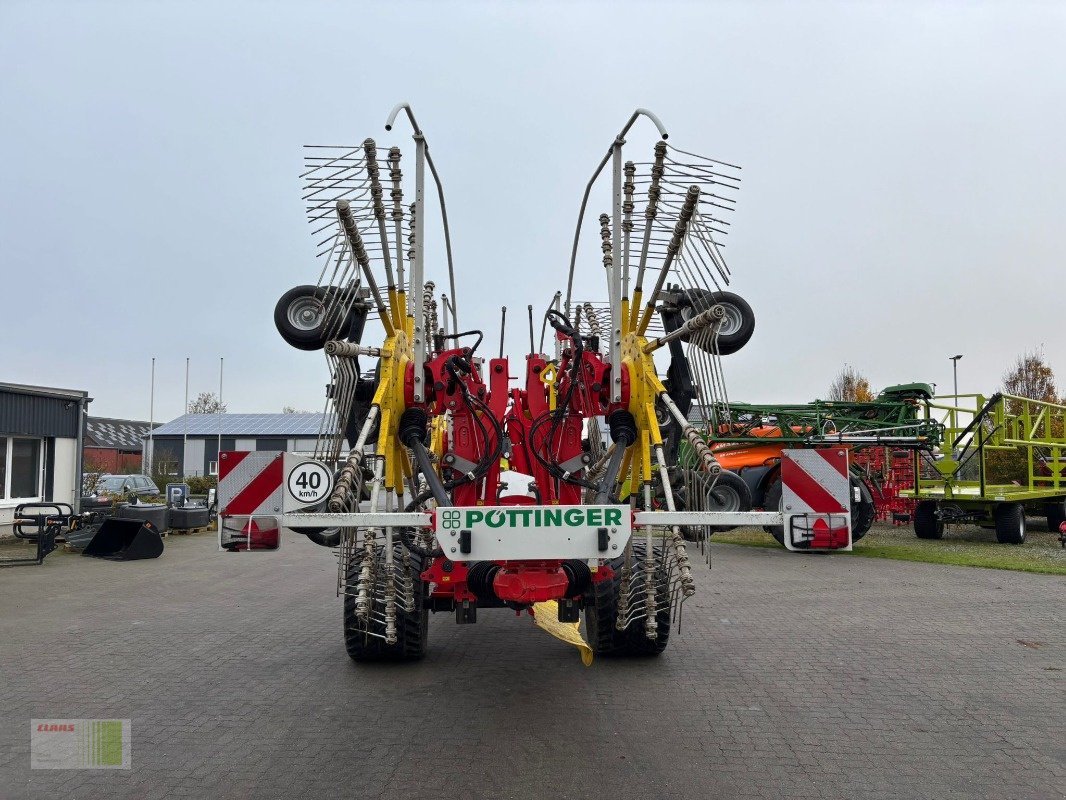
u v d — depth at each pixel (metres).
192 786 3.78
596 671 5.79
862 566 11.77
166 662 6.15
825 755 4.14
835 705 4.97
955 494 14.78
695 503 4.82
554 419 5.14
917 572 10.98
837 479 4.17
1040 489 15.46
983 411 14.38
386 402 4.62
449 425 5.51
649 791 3.70
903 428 14.00
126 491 24.81
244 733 4.50
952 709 4.88
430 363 5.05
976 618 7.66
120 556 13.65
